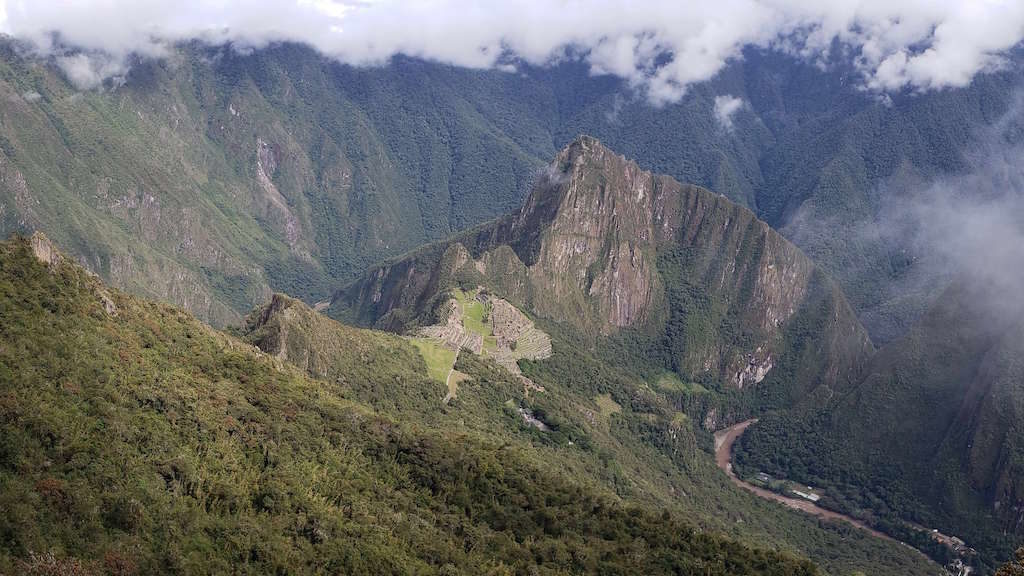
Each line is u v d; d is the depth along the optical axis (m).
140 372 78.75
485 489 89.06
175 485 66.19
